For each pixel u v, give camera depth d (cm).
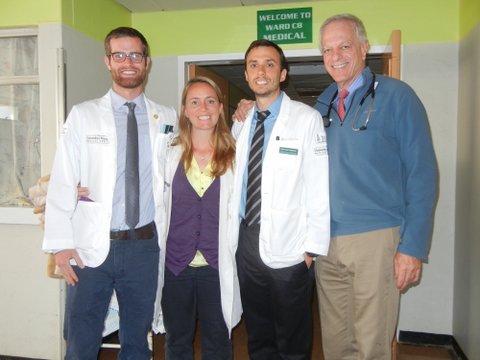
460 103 283
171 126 196
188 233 187
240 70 465
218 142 190
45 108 260
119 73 178
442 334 302
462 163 278
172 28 329
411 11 294
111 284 179
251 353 197
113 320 224
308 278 183
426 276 302
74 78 267
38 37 259
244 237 185
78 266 176
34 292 271
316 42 308
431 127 295
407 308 306
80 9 272
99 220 173
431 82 294
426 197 160
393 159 168
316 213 169
